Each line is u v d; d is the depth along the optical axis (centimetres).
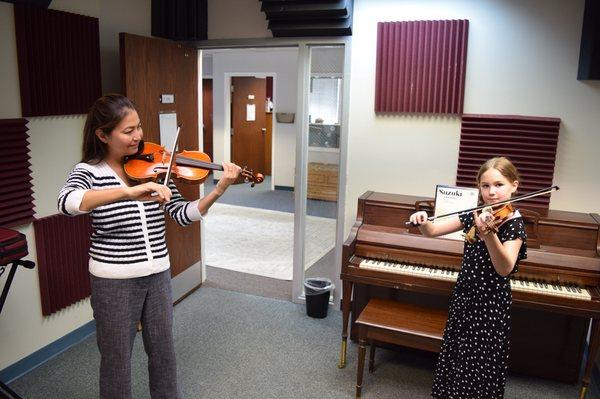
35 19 282
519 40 321
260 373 302
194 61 400
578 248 280
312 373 304
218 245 562
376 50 353
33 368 302
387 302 296
